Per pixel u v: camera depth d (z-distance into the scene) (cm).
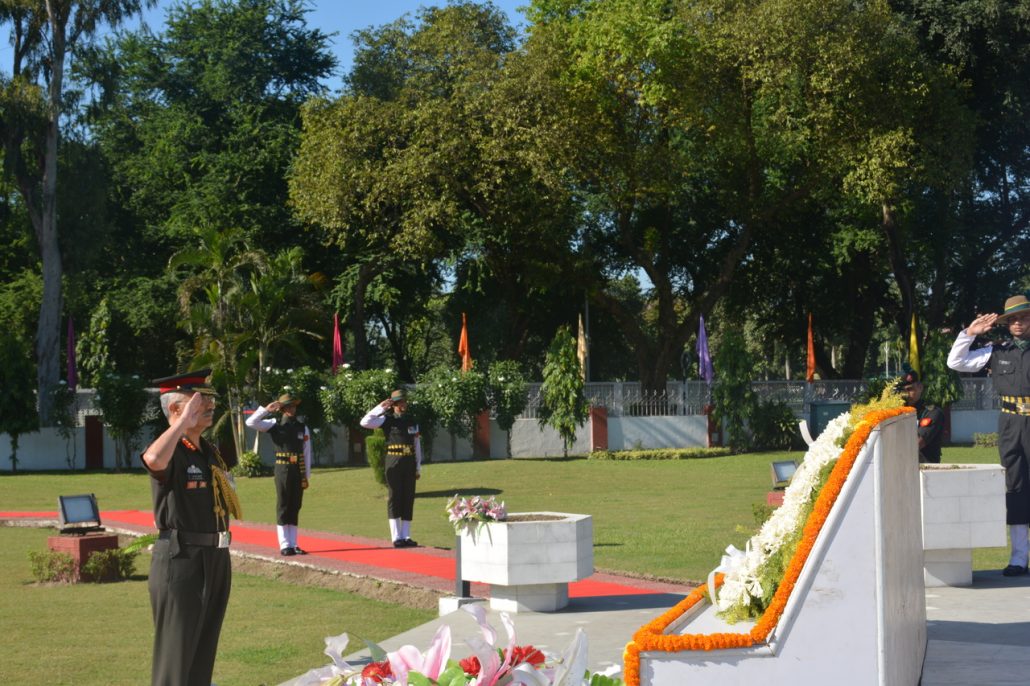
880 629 410
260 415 1416
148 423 3428
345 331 4506
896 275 3962
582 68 3559
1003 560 1183
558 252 3991
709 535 1552
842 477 422
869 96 3466
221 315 3169
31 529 1948
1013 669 611
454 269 4550
